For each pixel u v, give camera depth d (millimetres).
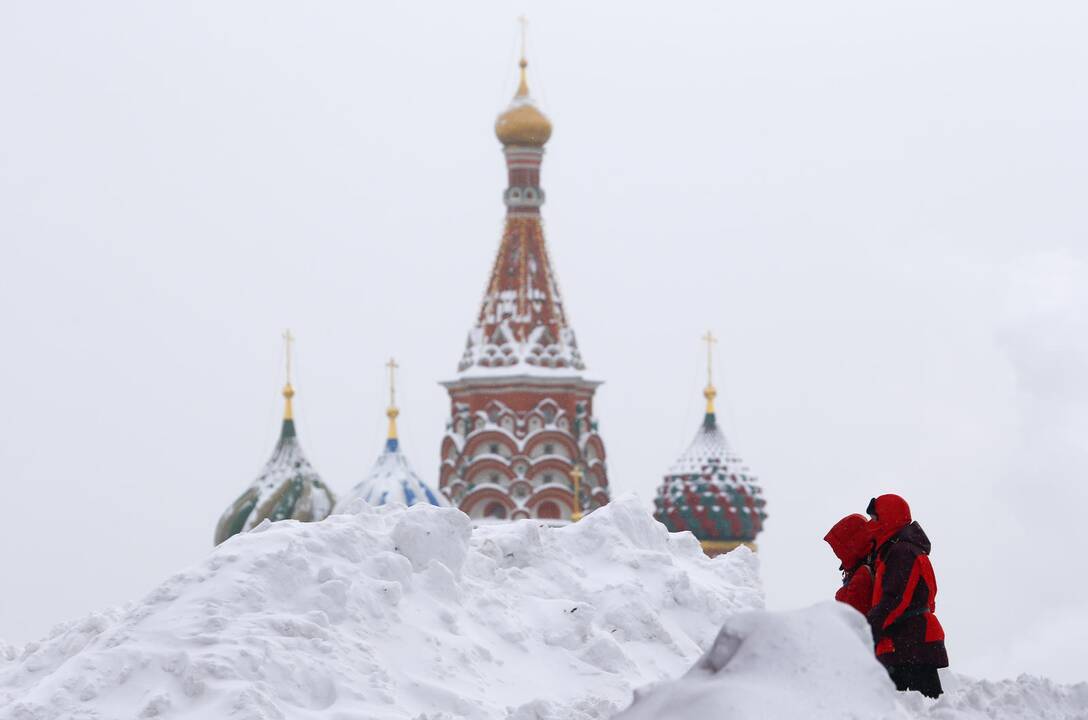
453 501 193000
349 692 20422
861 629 14594
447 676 21609
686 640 24422
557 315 198500
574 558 25703
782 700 13625
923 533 20047
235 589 21781
